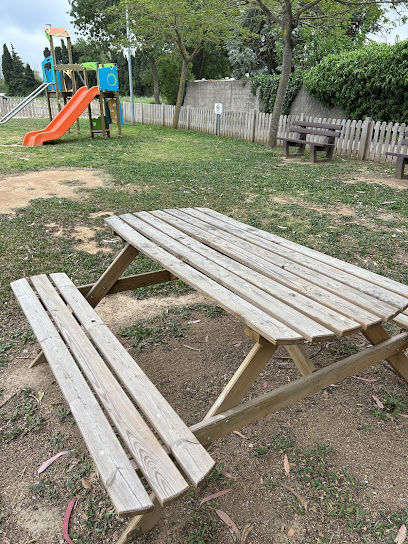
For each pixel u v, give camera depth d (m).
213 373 2.81
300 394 2.03
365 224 5.79
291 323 1.73
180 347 3.11
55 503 1.92
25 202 6.55
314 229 5.46
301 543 1.76
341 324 1.72
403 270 4.27
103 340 2.10
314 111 14.82
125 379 1.81
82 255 4.54
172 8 15.33
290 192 7.48
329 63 13.53
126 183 7.90
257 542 1.76
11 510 1.89
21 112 24.66
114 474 1.37
